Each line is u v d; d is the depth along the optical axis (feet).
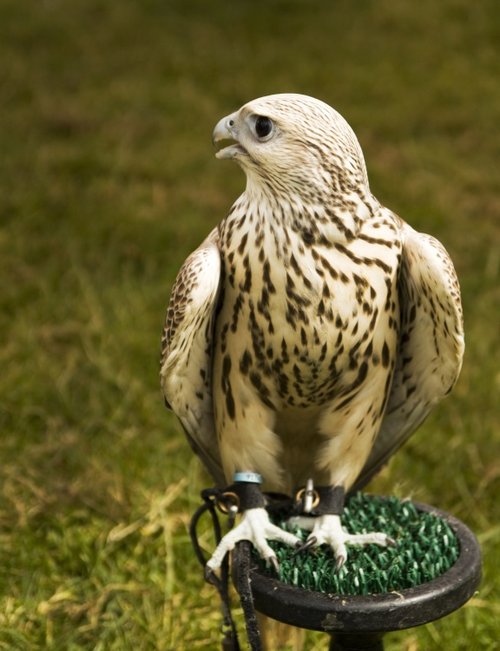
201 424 19.90
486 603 24.59
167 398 18.78
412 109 55.93
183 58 62.44
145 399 32.35
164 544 26.45
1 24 66.28
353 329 17.53
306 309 17.25
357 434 19.02
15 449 30.30
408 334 19.11
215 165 49.60
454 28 66.74
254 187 17.48
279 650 22.71
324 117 17.12
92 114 54.24
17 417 31.58
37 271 39.81
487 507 28.58
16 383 32.99
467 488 29.27
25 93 56.85
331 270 17.17
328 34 66.49
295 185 17.02
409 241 17.94
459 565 17.97
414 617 17.06
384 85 58.85
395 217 18.17
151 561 25.93
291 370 17.90
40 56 62.08
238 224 17.69
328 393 18.38
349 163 17.25
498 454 30.27
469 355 34.60
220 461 20.81
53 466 29.63
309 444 19.52
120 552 26.32
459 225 44.04
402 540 18.81
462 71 60.64
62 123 52.75
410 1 70.90
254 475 19.06
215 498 19.76
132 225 42.98
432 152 51.24
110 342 35.06
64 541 26.50
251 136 17.21
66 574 25.77
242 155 17.40
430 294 17.97
